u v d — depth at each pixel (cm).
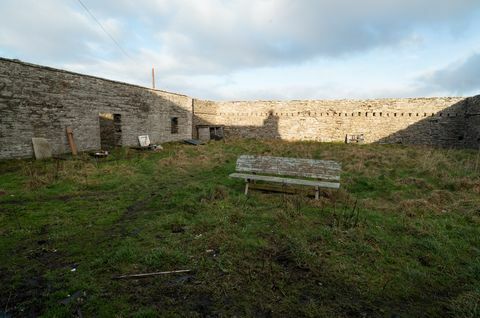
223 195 641
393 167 1031
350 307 278
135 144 1722
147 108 1809
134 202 621
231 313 265
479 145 1658
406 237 434
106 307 270
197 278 320
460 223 496
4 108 995
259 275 325
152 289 299
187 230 450
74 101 1290
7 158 1010
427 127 1973
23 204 579
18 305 275
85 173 850
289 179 656
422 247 403
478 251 392
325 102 2289
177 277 323
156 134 1916
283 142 2205
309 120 2356
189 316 258
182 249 387
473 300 285
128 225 482
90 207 574
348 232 438
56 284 307
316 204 583
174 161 1114
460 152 1472
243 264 348
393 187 747
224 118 2672
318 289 304
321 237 421
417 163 1066
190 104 2323
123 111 1608
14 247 397
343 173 912
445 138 1927
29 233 441
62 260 362
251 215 515
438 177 846
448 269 350
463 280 329
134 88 1681
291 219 498
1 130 989
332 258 366
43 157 1114
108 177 830
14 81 1025
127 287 303
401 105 2042
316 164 668
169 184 797
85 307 270
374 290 306
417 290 308
